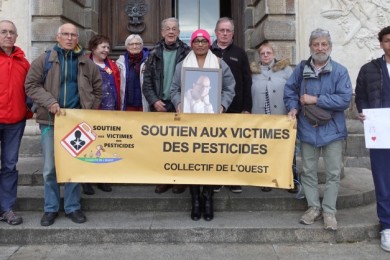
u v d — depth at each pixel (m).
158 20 7.61
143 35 7.61
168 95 4.63
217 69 4.19
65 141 4.10
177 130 4.19
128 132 4.17
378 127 3.87
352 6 6.62
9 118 4.07
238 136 4.18
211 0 7.83
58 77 4.07
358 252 3.87
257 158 4.19
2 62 4.04
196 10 7.82
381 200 3.98
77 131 4.12
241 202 4.59
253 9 7.31
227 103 4.30
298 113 4.23
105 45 4.93
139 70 5.19
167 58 4.66
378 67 3.94
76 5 6.90
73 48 4.12
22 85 4.15
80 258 3.73
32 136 6.14
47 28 6.27
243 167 4.20
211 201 4.38
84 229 4.05
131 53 5.15
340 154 4.10
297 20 6.54
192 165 4.21
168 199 4.59
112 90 4.93
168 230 4.06
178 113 4.18
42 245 4.03
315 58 3.94
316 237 4.08
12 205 4.23
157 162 4.20
